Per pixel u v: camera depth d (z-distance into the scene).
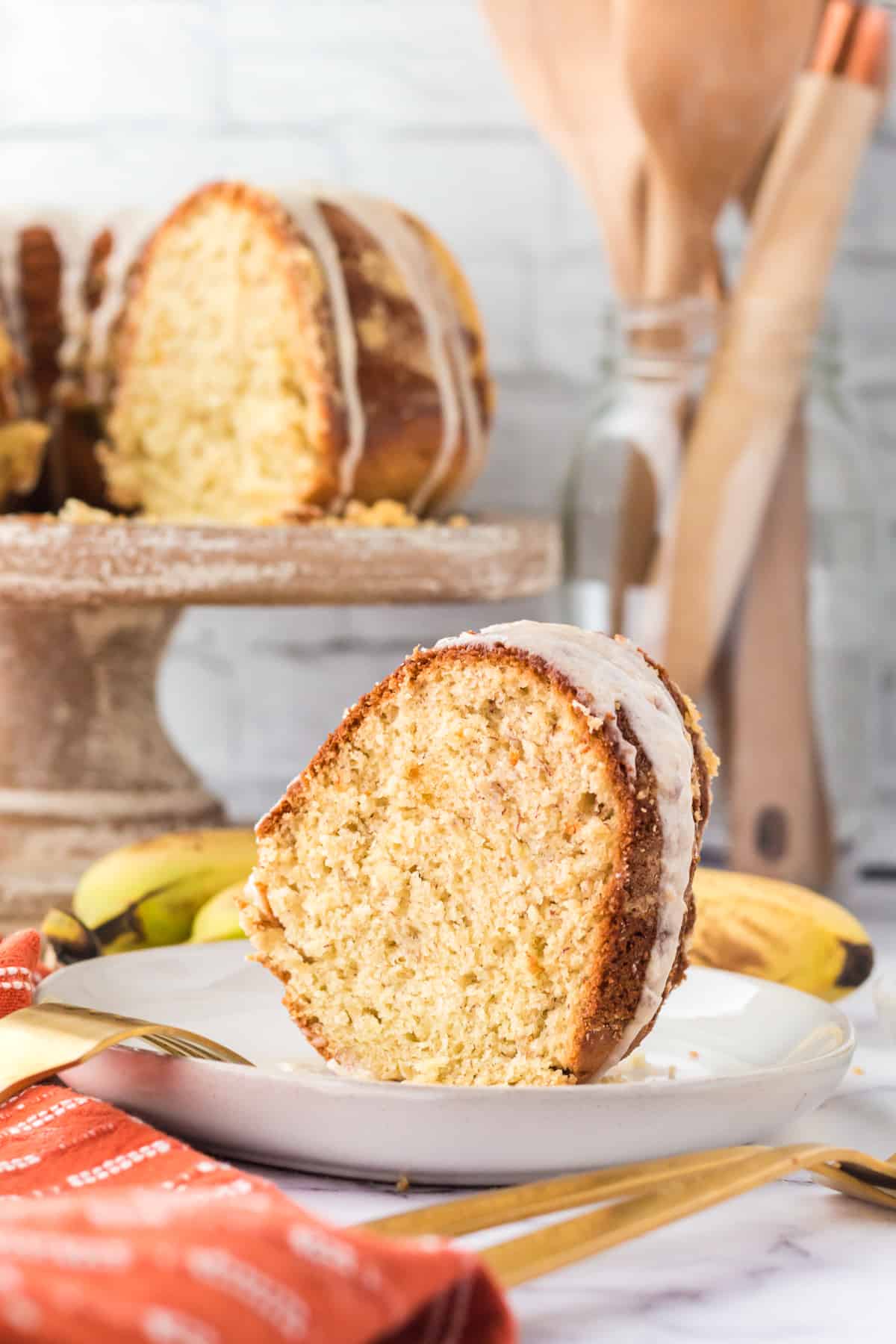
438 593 0.86
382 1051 0.70
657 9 0.90
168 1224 0.52
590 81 0.94
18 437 0.94
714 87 0.91
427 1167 0.65
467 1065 0.70
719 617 0.93
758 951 0.78
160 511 0.95
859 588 0.94
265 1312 0.48
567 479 0.96
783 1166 0.63
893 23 1.01
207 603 0.84
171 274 0.94
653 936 0.68
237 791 1.06
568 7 0.94
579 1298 0.62
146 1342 0.46
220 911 0.79
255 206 0.91
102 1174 0.63
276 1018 0.74
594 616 0.94
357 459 0.91
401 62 1.04
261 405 0.92
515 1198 0.62
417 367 0.92
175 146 1.05
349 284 0.91
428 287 0.93
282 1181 0.66
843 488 0.93
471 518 0.97
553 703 0.68
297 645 1.05
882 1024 0.76
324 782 0.71
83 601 0.84
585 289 1.04
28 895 0.87
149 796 0.92
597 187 0.95
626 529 0.93
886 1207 0.66
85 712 0.92
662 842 0.68
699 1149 0.66
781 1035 0.72
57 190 1.06
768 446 0.92
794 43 0.90
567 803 0.68
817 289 0.93
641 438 0.93
